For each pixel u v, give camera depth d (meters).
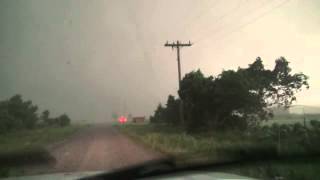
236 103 39.72
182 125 46.00
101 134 64.81
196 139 34.31
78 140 46.12
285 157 18.42
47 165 19.66
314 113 41.06
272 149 19.33
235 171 14.16
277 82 40.94
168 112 65.75
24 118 89.25
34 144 37.84
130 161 20.06
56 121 139.38
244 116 40.94
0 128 70.81
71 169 17.48
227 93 39.47
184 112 47.25
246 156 18.41
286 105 41.06
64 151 28.72
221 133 37.41
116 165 18.45
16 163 20.52
